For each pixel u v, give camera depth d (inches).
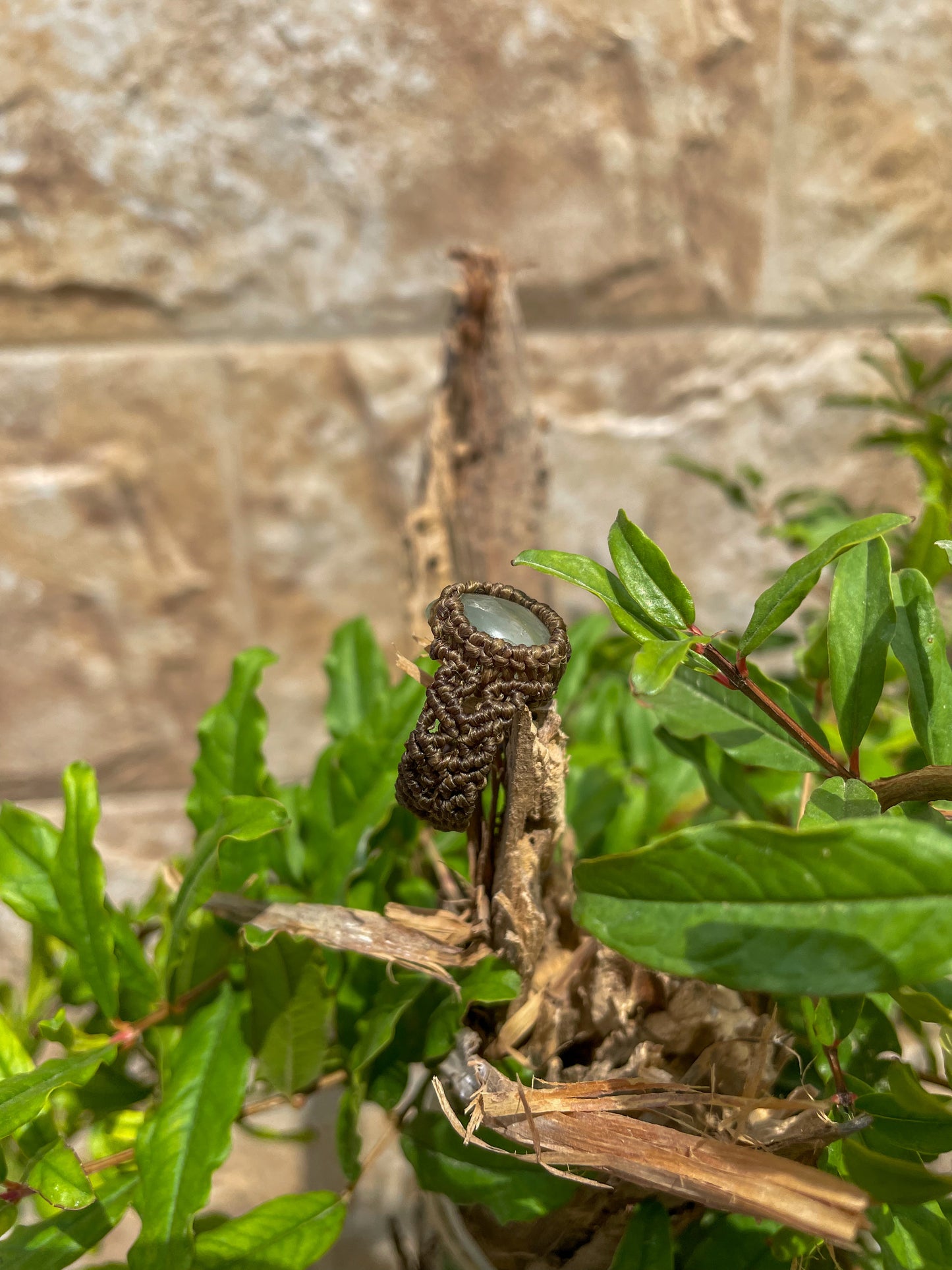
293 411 13.5
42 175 11.9
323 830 8.5
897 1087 6.2
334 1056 8.1
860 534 6.3
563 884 7.7
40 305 12.6
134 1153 7.6
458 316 10.6
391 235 12.8
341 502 14.0
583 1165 6.6
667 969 5.9
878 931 5.7
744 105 12.5
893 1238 6.7
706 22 12.0
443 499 10.9
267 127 12.1
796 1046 7.6
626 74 12.2
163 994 8.0
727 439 14.1
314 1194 7.5
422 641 7.2
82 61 11.5
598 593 6.7
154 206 12.3
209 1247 7.1
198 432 13.4
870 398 11.3
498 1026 7.5
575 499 14.2
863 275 13.5
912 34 12.3
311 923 7.4
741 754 7.5
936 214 13.2
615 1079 7.0
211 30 11.6
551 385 13.7
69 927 7.8
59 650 14.1
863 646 7.1
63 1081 7.2
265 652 8.7
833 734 8.7
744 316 13.6
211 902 7.6
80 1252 7.2
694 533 14.5
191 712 14.9
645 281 13.3
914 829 5.7
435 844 8.9
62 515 13.4
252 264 12.7
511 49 12.0
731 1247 7.1
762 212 13.1
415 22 11.8
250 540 14.1
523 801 6.9
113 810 15.1
